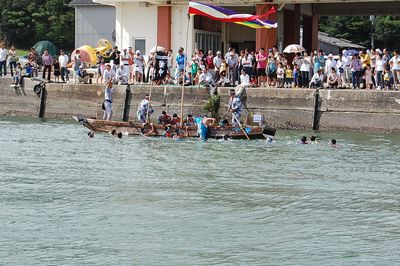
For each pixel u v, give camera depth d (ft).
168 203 128.88
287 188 140.67
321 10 302.86
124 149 182.70
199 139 199.21
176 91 234.99
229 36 289.12
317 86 226.79
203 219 118.83
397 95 212.43
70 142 194.18
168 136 201.36
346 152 179.63
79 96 250.98
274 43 251.39
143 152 178.70
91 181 145.48
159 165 162.09
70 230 111.65
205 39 277.03
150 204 127.95
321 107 221.25
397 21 434.30
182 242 106.83
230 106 216.13
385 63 219.41
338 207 127.54
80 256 100.68
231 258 100.68
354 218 120.57
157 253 102.17
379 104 214.69
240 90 227.20
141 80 246.88
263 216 121.39
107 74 247.09
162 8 265.95
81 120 209.26
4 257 99.91
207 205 127.75
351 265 98.53
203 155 174.70
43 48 344.28
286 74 231.30
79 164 162.71
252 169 158.30
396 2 287.07
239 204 128.98
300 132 217.97
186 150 181.78
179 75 239.91
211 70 241.14
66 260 99.25
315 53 229.86
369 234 111.86
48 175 150.71
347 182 145.89
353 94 217.36
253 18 220.84
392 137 206.90
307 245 106.42
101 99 247.91
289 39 283.79
